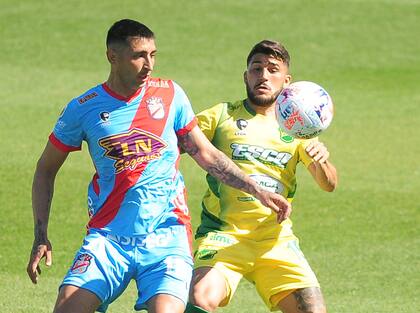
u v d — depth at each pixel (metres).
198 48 77.94
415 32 83.62
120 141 23.20
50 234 41.94
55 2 86.50
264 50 27.66
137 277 23.22
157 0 87.69
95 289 22.53
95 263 22.84
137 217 23.23
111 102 23.34
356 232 43.44
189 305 25.66
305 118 26.03
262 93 27.58
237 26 82.75
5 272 37.16
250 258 26.91
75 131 23.48
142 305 22.84
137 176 23.20
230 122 27.83
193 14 84.81
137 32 22.98
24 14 83.69
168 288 22.58
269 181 27.45
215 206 27.45
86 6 85.75
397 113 65.56
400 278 37.38
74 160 52.53
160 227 23.47
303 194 48.53
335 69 75.62
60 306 22.17
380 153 56.62
